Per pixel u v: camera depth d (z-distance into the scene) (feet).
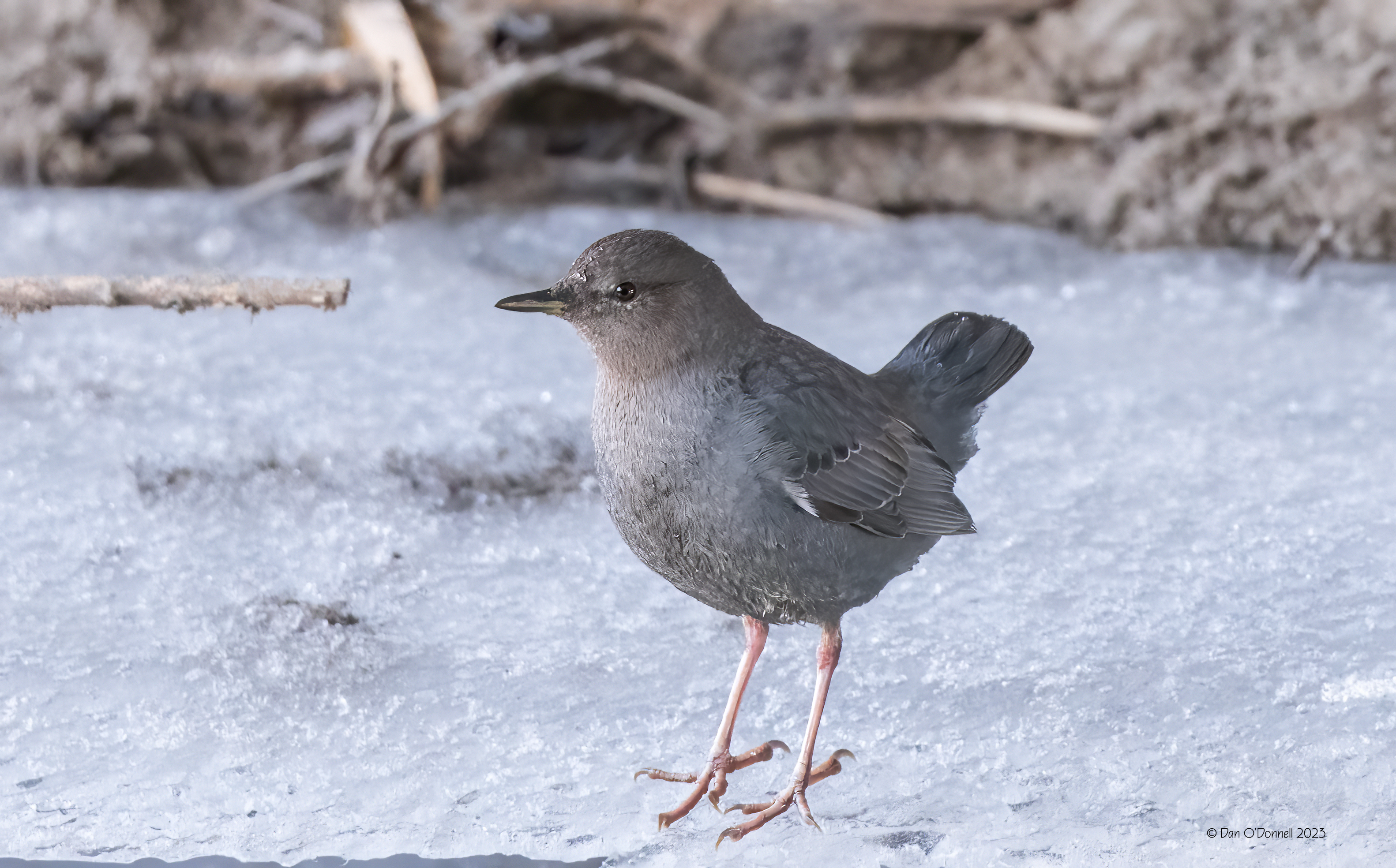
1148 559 27.68
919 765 22.40
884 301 41.93
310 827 21.01
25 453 31.76
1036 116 48.70
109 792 21.40
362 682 24.23
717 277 22.16
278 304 24.66
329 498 30.48
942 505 23.29
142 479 30.76
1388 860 20.22
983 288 43.16
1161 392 35.22
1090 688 23.77
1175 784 21.67
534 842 20.98
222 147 51.67
